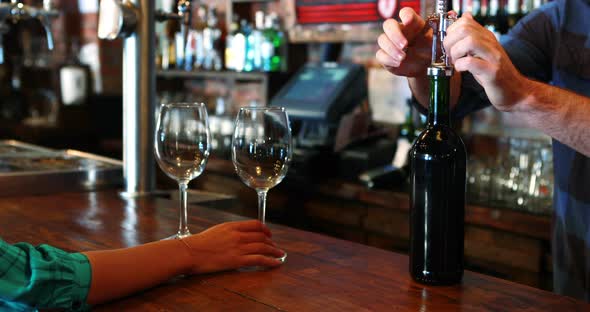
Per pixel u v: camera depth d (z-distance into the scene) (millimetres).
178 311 945
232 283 1055
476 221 2352
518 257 2283
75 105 4508
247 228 1150
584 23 1490
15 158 2111
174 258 1051
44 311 976
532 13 1602
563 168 1530
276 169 1140
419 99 1399
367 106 3133
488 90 1119
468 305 955
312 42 3307
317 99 2971
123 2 1729
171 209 1586
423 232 1032
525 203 2428
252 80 3746
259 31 3422
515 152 2576
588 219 1480
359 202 2701
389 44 1159
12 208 1591
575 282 1521
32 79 4738
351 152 2818
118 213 1541
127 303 981
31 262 929
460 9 2658
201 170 1260
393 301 969
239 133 1141
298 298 985
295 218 2924
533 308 946
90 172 1837
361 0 3037
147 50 1754
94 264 974
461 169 1018
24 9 1904
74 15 4668
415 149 1035
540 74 1610
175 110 1232
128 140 1769
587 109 1207
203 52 3744
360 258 1189
